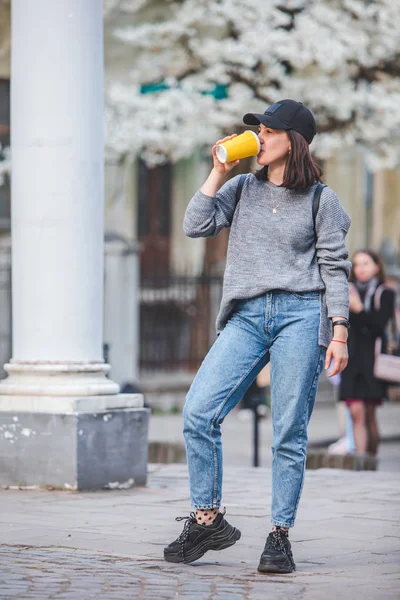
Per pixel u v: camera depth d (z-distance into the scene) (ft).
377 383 44.19
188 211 21.01
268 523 25.76
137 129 76.38
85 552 22.04
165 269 97.04
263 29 74.49
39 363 31.81
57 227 31.91
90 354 32.24
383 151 79.00
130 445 32.01
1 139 81.92
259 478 34.73
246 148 20.42
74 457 30.83
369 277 44.50
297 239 20.52
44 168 31.89
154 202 96.78
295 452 20.71
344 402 44.80
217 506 20.98
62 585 19.08
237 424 69.51
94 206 32.40
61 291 31.91
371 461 42.55
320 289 20.59
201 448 20.75
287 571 20.36
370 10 75.00
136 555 21.79
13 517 26.45
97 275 32.50
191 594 18.53
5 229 83.15
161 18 86.63
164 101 76.07
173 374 81.15
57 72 31.86
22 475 31.48
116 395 32.12
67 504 28.60
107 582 19.35
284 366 20.52
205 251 96.43
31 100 32.01
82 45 32.07
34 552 21.98
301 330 20.49
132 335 73.41
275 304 20.54
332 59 73.97
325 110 76.54
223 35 80.69
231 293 20.68
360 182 111.96
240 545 23.08
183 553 21.02
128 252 73.31
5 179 84.33
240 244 20.80
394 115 75.92
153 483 33.19
